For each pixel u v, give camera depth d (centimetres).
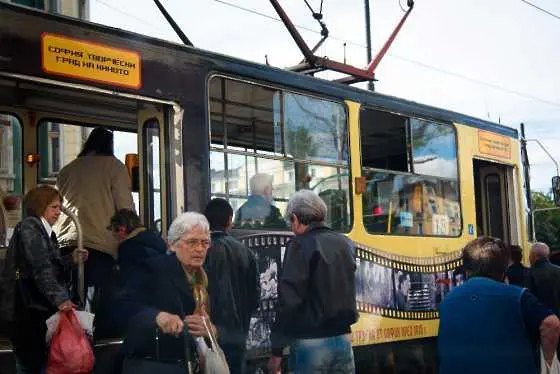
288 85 623
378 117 723
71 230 552
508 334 399
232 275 466
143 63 514
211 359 390
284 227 598
